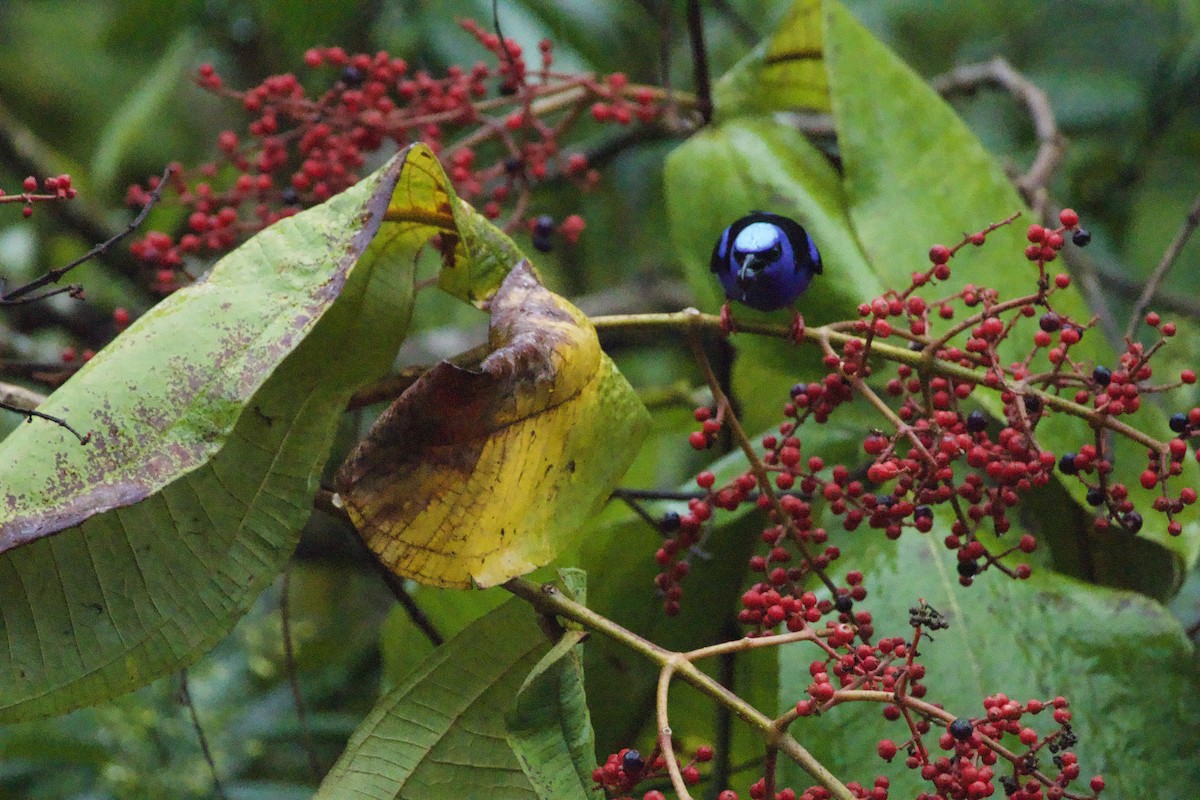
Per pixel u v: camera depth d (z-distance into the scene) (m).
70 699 1.78
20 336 2.31
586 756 1.75
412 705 1.80
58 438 1.76
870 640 1.84
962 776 1.76
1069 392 1.98
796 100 2.08
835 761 1.87
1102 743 1.88
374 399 1.86
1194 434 1.82
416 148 1.80
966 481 1.83
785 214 2.02
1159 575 1.99
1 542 1.74
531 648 1.80
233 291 1.78
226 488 1.79
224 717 2.22
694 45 2.07
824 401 1.86
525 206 2.06
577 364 1.80
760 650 2.00
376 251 1.84
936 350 1.84
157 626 1.78
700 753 1.77
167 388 1.76
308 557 2.31
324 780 1.80
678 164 2.04
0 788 2.23
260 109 2.04
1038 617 1.91
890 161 2.01
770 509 1.86
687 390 2.18
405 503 1.77
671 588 1.87
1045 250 1.83
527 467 1.79
